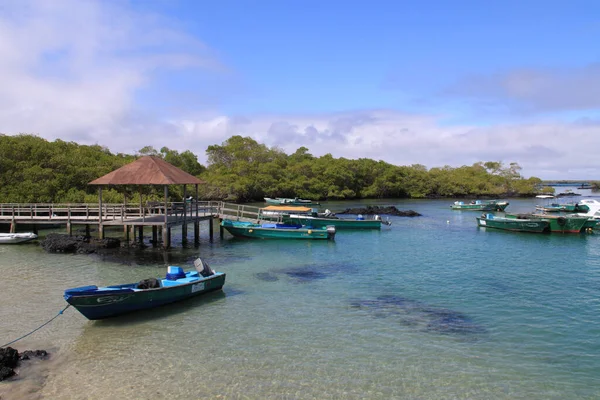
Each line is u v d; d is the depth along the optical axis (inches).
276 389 475.2
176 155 4138.8
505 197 4977.9
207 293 828.6
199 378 499.8
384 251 1321.4
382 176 4788.4
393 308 760.3
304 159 5113.2
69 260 1106.7
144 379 497.4
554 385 492.7
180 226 1909.4
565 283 934.4
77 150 2588.6
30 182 1948.8
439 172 5497.1
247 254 1241.4
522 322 693.3
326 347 589.6
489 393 472.7
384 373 515.2
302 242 1464.1
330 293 850.1
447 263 1143.0
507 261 1173.7
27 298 787.4
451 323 687.7
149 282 737.0
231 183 3695.9
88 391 470.3
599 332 651.5
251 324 676.1
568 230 1745.8
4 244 1312.7
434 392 472.7
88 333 634.8
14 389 471.2
